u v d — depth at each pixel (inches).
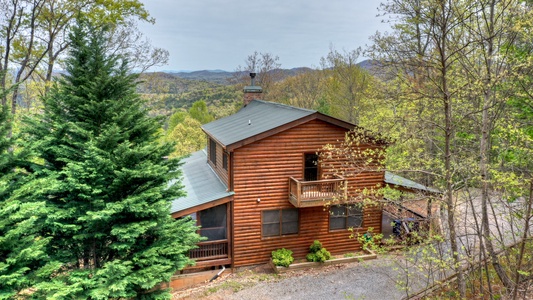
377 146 535.5
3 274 302.4
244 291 454.3
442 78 357.7
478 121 388.2
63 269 386.3
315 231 551.2
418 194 404.8
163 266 381.1
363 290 442.6
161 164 446.6
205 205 491.2
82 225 375.6
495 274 395.5
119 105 405.7
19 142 355.6
